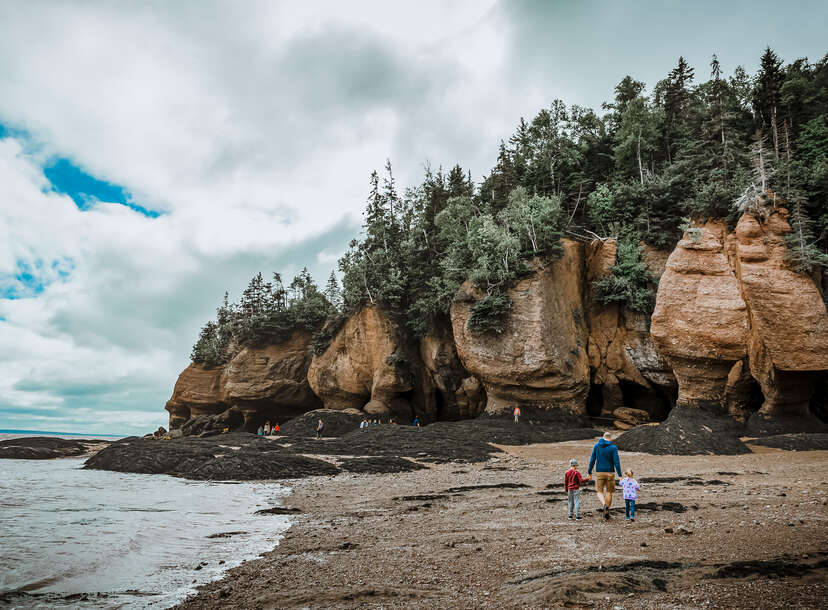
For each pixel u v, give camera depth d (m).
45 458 46.00
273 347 69.50
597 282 46.66
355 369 58.50
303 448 35.84
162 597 7.83
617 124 63.06
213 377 79.94
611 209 50.94
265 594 7.71
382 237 64.44
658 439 28.98
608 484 12.07
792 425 30.17
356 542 11.29
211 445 35.56
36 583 8.70
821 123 42.47
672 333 35.25
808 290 31.25
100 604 7.54
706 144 48.88
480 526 12.22
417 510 15.49
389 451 32.94
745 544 8.67
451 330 54.16
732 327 33.16
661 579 6.90
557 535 10.50
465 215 55.75
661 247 46.84
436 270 56.84
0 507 17.20
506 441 35.62
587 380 44.00
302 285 74.62
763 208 34.34
